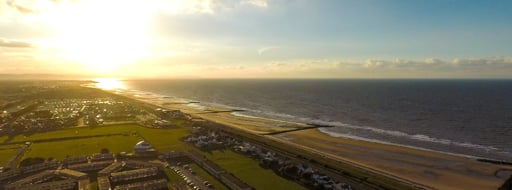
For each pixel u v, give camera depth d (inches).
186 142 4687.5
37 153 4003.4
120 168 3314.5
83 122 6441.9
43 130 5541.3
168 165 3489.2
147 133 5374.0
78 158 3617.1
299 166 3405.5
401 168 3779.5
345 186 2915.8
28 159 3558.1
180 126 6117.1
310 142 5152.6
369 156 4301.2
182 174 3203.7
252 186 2915.8
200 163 3570.4
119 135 5182.1
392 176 3444.9
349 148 4736.7
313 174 3181.6
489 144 4909.0
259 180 3078.2
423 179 3403.1
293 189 2864.2
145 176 3132.4
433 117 7559.1
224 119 7618.1
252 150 4119.1
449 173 3595.0
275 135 5708.7
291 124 6820.9
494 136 5442.9
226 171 3255.4
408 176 3494.1
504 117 7401.6
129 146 4397.1
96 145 4448.8
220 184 2962.6
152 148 4249.5
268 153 3961.6
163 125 6092.5
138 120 6771.7
